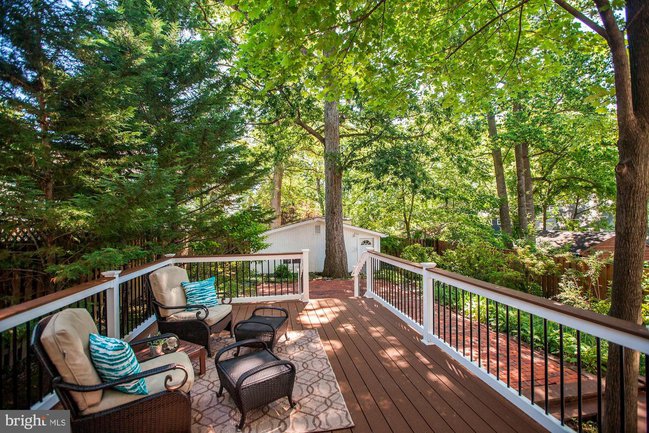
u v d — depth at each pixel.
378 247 15.36
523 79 4.63
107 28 6.03
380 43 3.72
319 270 15.04
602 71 10.62
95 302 3.70
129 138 5.90
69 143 5.49
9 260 4.74
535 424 2.44
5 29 4.46
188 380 2.38
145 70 6.11
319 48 3.39
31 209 4.23
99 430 2.03
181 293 4.27
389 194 15.76
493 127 14.48
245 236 8.95
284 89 10.19
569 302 7.86
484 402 2.76
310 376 3.27
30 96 4.88
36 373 3.67
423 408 2.68
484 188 16.80
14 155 4.55
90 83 4.98
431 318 4.17
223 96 7.79
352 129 13.33
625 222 2.55
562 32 4.14
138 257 5.91
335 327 4.80
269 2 2.95
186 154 7.00
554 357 4.47
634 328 1.73
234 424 2.51
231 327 4.46
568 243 12.38
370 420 2.54
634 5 2.57
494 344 4.80
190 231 7.66
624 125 2.57
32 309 2.36
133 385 2.17
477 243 10.72
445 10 4.34
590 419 3.27
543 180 16.06
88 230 4.96
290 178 22.09
